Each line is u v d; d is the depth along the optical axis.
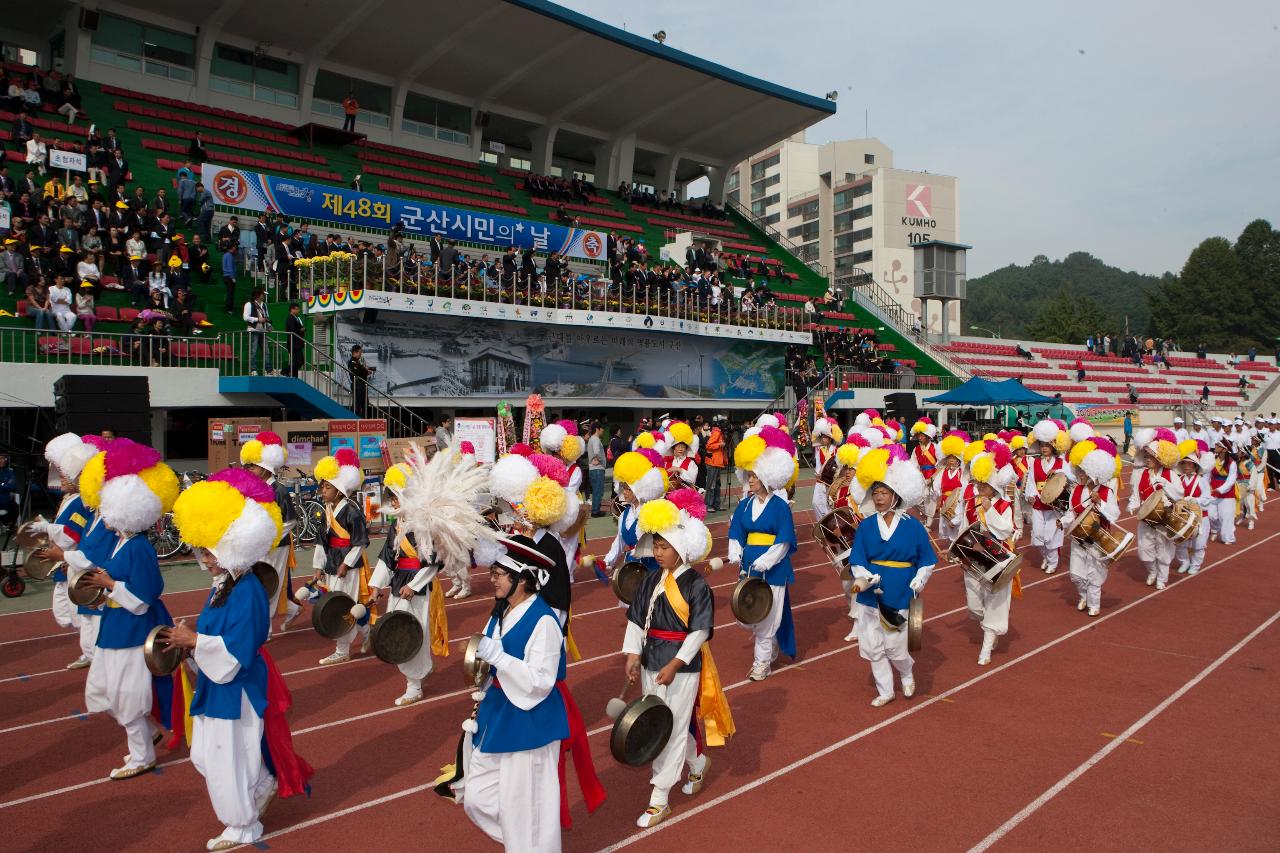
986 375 42.47
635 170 50.94
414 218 27.73
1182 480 13.59
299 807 6.04
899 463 7.86
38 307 18.38
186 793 6.25
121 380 15.58
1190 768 6.70
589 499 20.56
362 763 6.78
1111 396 47.38
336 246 24.41
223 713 5.28
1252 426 28.25
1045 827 5.77
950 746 7.12
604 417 30.75
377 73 37.50
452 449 5.26
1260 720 7.72
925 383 37.19
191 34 32.78
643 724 5.07
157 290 20.59
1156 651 9.86
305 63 35.12
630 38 36.25
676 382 29.92
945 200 90.00
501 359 24.78
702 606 5.77
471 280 23.41
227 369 20.33
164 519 15.02
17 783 6.42
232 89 33.88
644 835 5.66
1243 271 98.12
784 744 7.15
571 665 9.30
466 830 5.73
